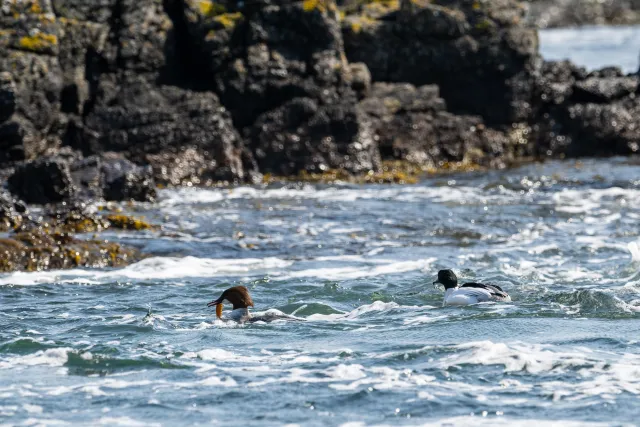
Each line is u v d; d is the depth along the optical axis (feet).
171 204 300.61
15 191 293.02
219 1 375.66
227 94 367.25
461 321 164.25
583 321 162.71
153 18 364.17
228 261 230.07
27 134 329.11
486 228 270.26
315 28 373.61
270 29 373.20
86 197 297.12
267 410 124.06
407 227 270.87
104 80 354.33
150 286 202.80
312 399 127.24
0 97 321.93
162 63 365.20
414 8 399.24
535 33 412.36
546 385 130.52
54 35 338.75
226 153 349.61
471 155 392.06
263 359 144.46
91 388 132.98
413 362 140.87
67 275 214.28
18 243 223.92
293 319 170.19
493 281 200.95
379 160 371.56
